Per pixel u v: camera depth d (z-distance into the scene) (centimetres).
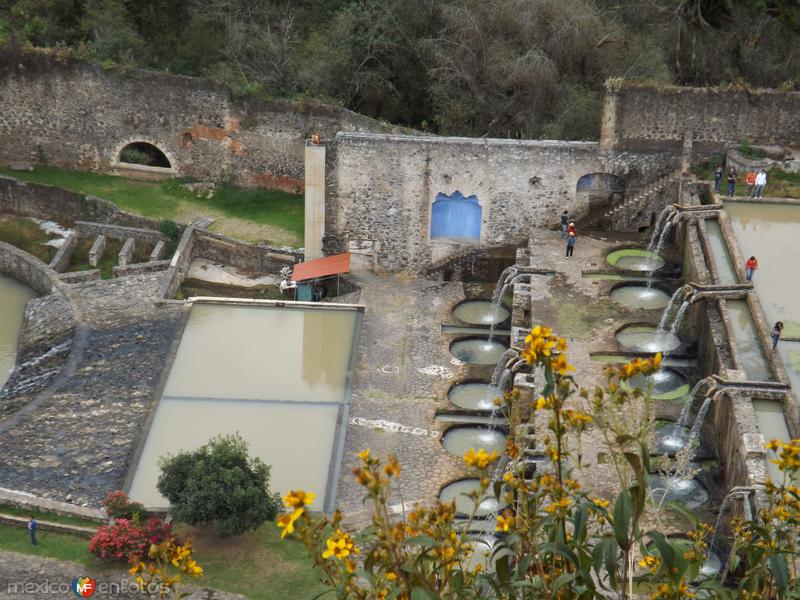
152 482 3056
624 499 1070
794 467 1183
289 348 3831
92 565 2675
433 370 3700
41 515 2883
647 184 4319
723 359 3097
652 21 4972
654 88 4172
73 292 4262
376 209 4353
